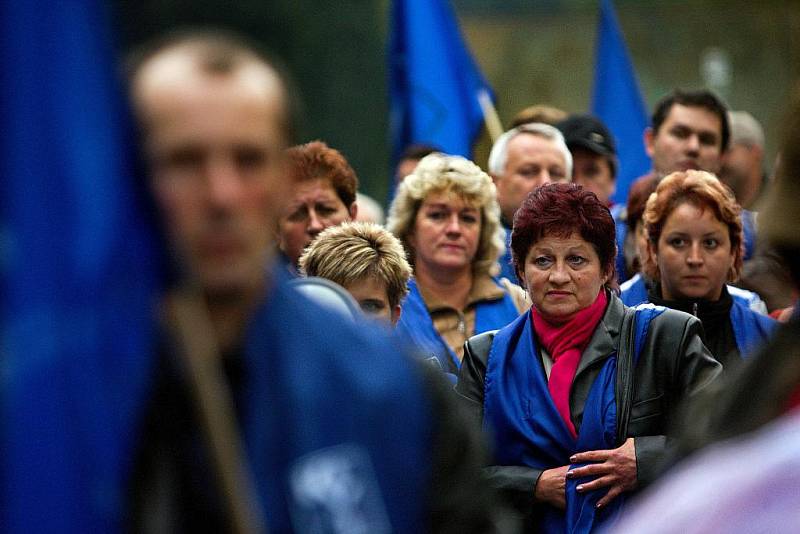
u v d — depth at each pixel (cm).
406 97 1720
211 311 484
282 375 486
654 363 941
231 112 466
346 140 5278
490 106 1741
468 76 1731
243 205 468
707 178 1098
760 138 1862
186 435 476
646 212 1117
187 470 476
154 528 465
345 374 493
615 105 1881
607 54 1892
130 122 467
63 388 445
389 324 1012
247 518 470
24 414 440
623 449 923
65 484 446
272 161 477
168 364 473
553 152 1390
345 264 996
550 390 958
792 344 403
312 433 482
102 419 452
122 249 455
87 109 449
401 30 1727
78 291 446
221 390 480
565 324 967
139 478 470
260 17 5141
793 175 427
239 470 475
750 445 354
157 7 4444
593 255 970
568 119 1539
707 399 456
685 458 445
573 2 5856
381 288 1005
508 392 970
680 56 5772
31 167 443
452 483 513
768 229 431
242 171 470
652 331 950
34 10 446
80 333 447
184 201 466
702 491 346
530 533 945
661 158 1553
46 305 442
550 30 5834
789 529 331
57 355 444
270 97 476
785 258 430
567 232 966
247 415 482
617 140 1878
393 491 495
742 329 1088
